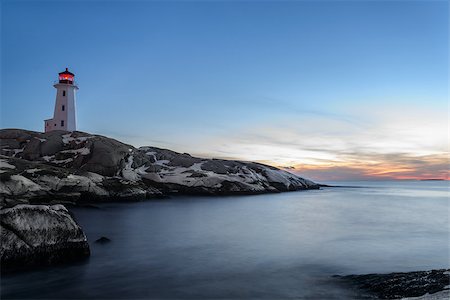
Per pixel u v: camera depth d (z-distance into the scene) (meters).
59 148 45.16
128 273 11.89
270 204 41.41
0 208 11.79
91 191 34.06
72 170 35.56
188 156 63.72
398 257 14.59
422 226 24.41
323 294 9.88
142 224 23.30
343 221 27.00
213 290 10.27
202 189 50.34
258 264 13.30
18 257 11.05
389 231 21.95
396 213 33.72
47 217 12.23
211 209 34.25
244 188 55.41
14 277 10.76
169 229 21.52
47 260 11.66
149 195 41.31
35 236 11.59
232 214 30.64
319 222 26.31
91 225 22.38
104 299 9.48
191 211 31.92
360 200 53.06
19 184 26.38
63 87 59.00
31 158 43.09
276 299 9.55
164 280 11.22
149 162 53.69
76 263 12.44
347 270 12.52
